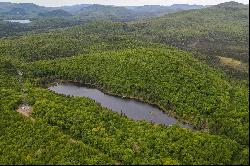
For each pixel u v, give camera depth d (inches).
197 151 6619.1
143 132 7278.5
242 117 7859.3
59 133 7204.7
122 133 7214.6
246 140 6801.2
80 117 7755.9
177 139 7066.9
